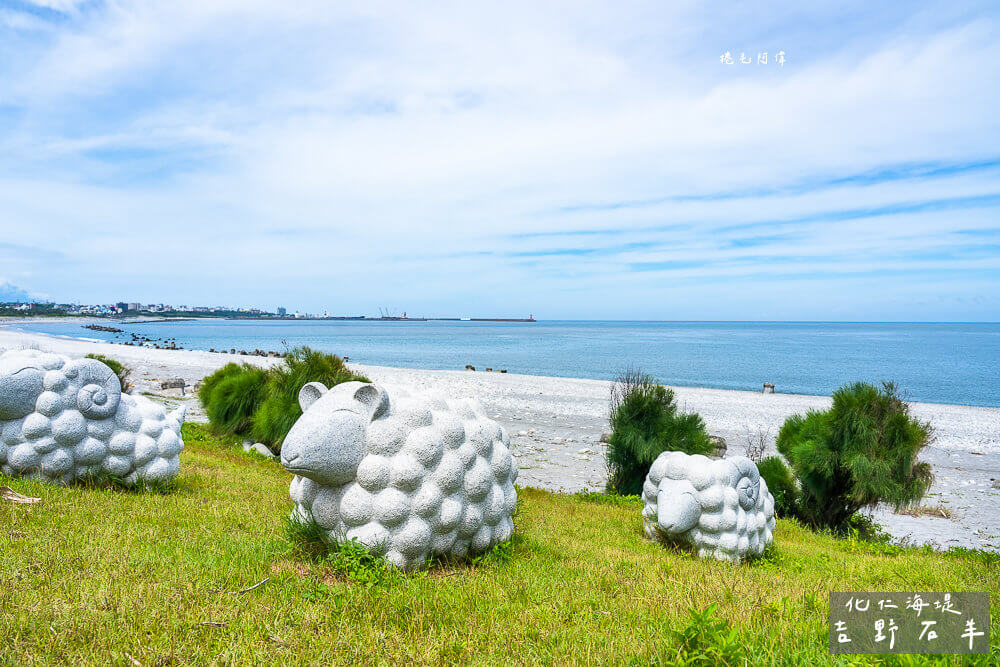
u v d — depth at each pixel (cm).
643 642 457
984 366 6469
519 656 444
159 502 802
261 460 1395
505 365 6200
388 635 456
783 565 878
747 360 7125
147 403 919
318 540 631
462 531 639
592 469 1825
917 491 1221
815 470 1291
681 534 901
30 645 388
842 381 4966
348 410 596
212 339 10969
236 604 482
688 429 1439
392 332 16750
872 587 715
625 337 14088
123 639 410
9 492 711
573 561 725
